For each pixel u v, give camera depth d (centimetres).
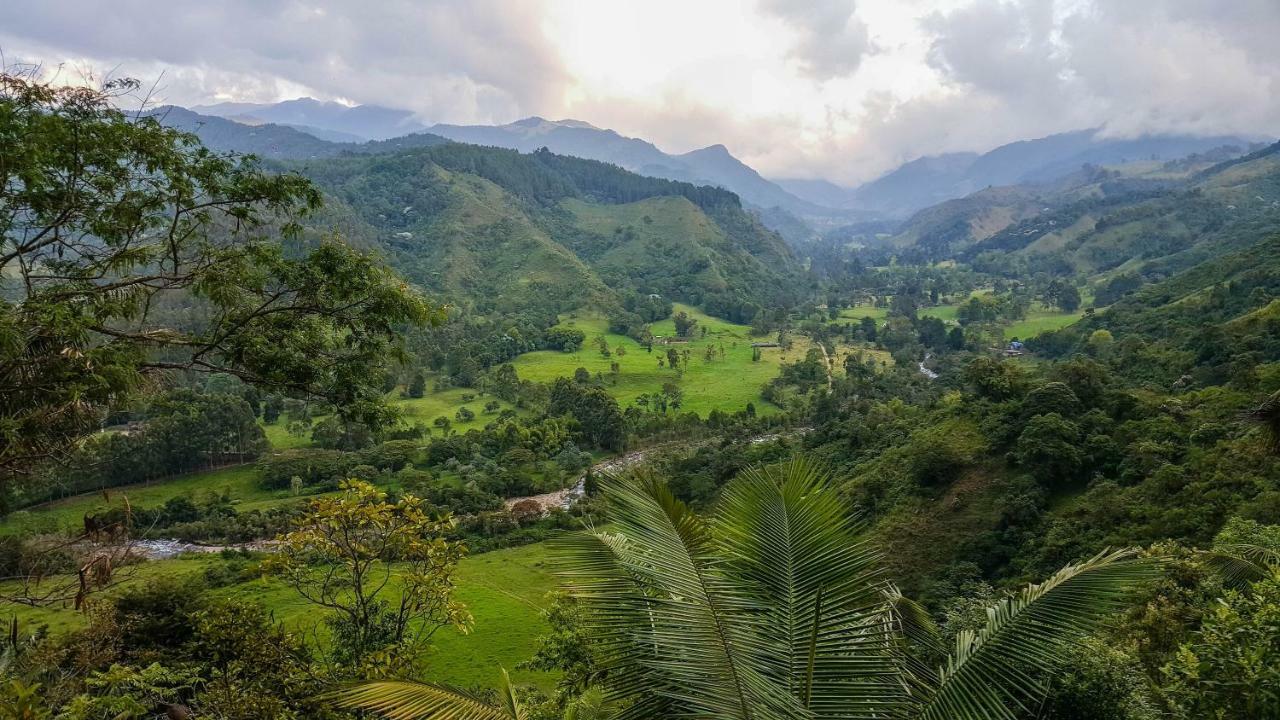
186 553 4600
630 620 483
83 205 1062
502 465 6731
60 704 917
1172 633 1173
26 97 932
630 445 7569
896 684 464
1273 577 774
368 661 1088
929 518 3619
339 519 1248
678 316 14388
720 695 417
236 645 1121
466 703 497
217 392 7938
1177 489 2869
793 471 518
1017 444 3700
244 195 1150
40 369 906
